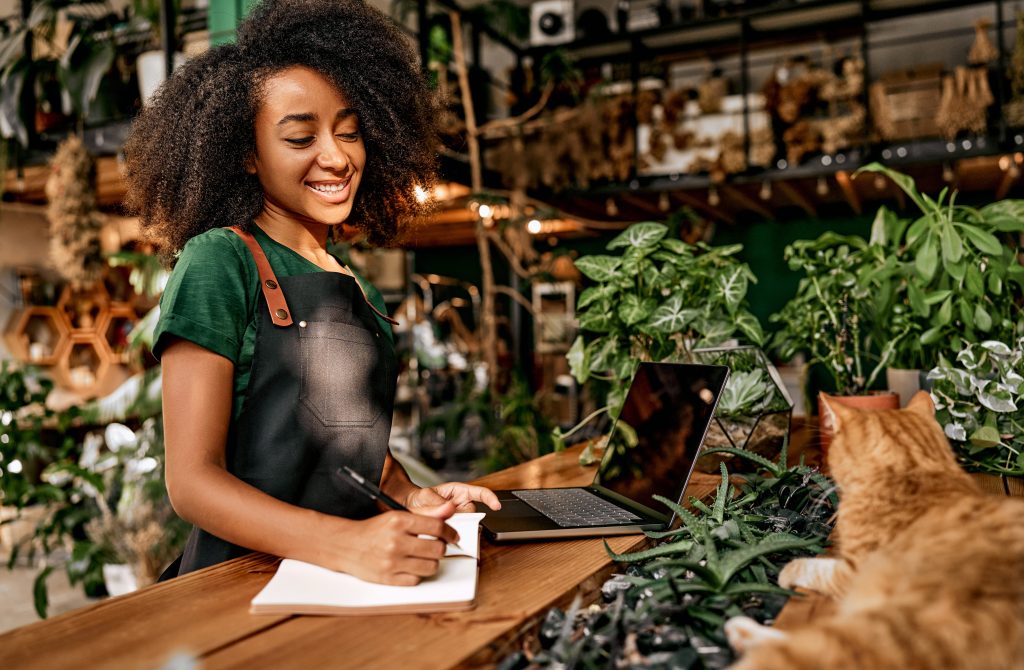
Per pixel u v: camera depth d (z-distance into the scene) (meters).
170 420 0.98
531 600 0.85
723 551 0.96
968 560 0.65
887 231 1.88
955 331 1.73
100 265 4.04
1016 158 6.08
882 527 0.80
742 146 6.47
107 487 3.75
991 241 1.61
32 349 6.37
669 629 0.75
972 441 1.48
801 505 1.19
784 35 8.01
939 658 0.53
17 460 3.50
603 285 1.87
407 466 2.86
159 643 0.73
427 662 0.69
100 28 4.32
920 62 8.01
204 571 0.96
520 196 5.75
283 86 1.16
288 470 1.06
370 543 0.86
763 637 0.65
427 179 1.69
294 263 1.19
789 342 1.95
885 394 1.62
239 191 1.21
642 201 7.59
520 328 6.71
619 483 1.35
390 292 9.52
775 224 9.09
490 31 7.00
